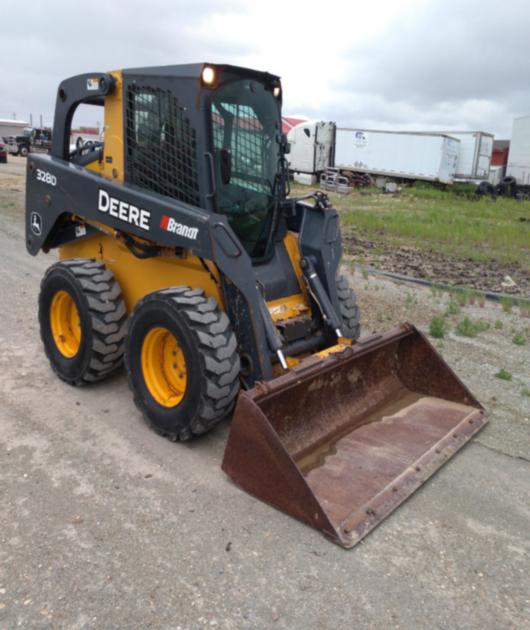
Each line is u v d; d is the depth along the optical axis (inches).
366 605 106.7
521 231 575.2
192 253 152.6
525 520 133.0
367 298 308.2
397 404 176.1
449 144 1133.1
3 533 121.3
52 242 210.7
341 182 1138.0
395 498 134.0
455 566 117.6
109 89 174.9
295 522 128.3
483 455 159.2
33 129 1596.9
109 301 178.5
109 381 198.1
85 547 118.3
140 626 99.9
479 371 216.2
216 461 151.7
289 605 105.7
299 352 172.7
